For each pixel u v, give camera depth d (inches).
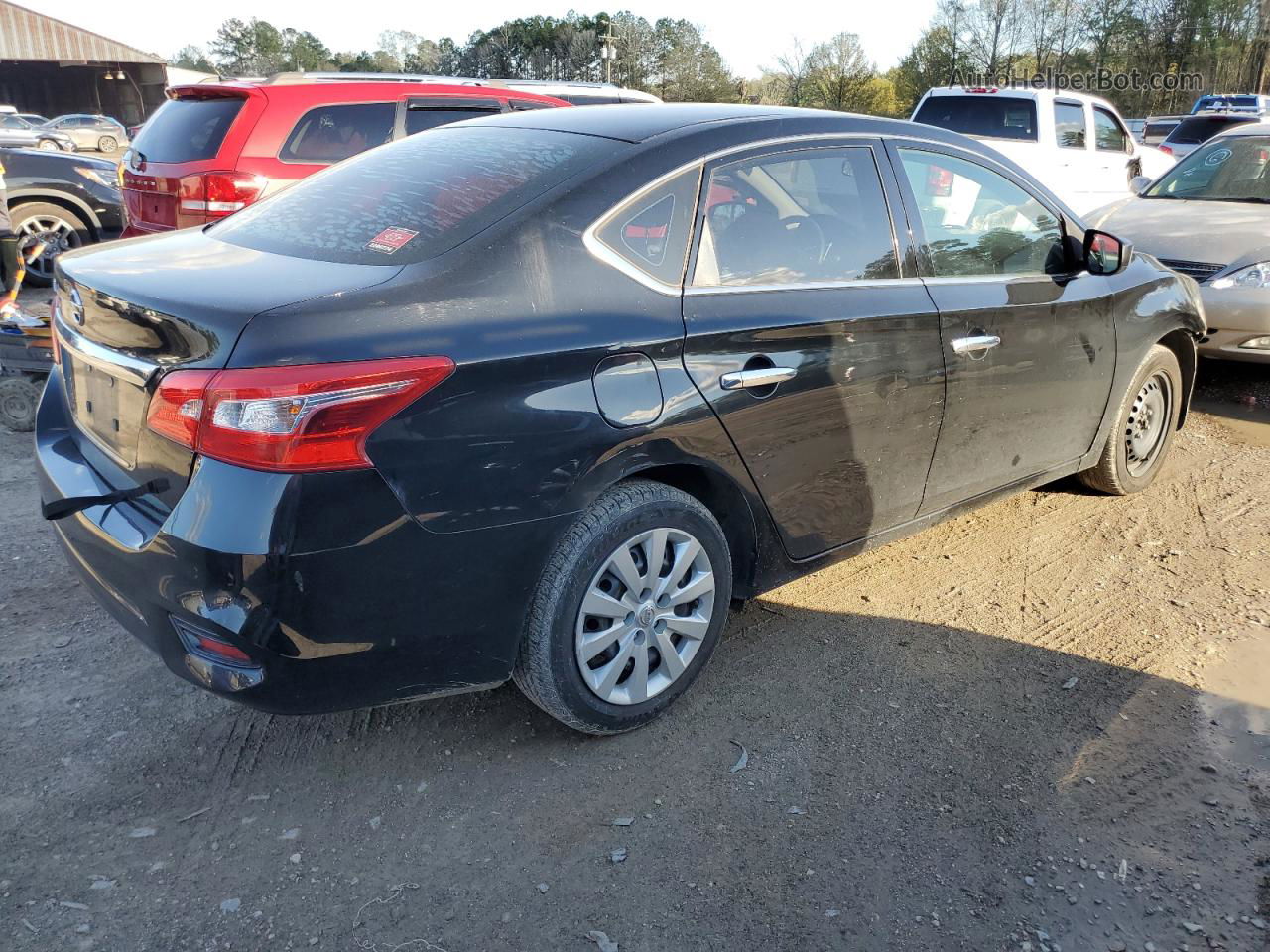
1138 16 1886.1
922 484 139.9
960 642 138.5
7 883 91.9
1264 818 105.0
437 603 95.6
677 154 114.2
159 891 92.0
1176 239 256.7
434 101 273.6
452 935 88.2
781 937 88.9
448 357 91.9
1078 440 168.1
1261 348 241.1
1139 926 91.2
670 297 109.1
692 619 117.0
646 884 94.5
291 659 90.1
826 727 118.8
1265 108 995.3
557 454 98.7
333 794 105.5
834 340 121.3
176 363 89.7
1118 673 131.2
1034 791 108.3
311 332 87.8
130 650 130.6
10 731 113.1
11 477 186.4
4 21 1937.7
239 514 85.7
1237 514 183.6
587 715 110.4
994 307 141.9
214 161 242.5
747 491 117.4
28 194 357.1
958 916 91.7
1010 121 472.4
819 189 126.4
